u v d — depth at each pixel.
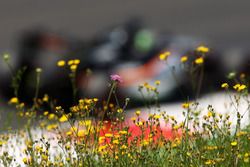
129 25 40.59
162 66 36.38
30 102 40.72
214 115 16.73
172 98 34.94
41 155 16.88
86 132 16.53
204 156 16.30
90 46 40.75
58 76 38.44
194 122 17.44
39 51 41.84
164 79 35.66
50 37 42.88
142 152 16.41
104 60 37.22
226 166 15.79
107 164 16.25
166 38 39.19
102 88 35.91
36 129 21.84
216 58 36.09
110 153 16.66
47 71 39.81
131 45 38.50
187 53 37.09
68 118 16.58
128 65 36.59
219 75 35.47
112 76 17.19
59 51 41.72
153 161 16.31
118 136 16.47
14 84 20.09
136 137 16.53
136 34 39.44
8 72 42.38
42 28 44.34
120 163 16.09
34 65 40.75
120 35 39.66
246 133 16.92
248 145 17.08
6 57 20.34
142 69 35.97
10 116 20.86
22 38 43.84
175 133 18.38
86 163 16.30
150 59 36.62
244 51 37.16
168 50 37.75
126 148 16.33
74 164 16.48
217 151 16.38
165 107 33.91
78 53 40.19
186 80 34.94
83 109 16.69
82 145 16.36
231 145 16.12
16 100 19.88
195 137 17.03
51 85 39.12
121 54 37.91
